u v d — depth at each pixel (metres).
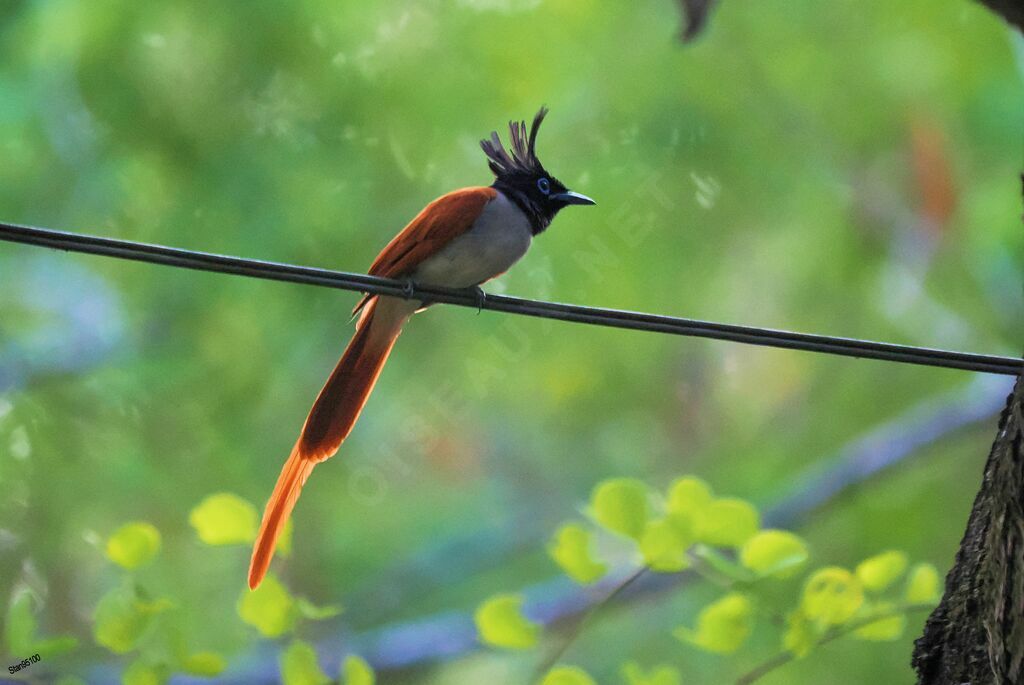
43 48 12.85
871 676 13.33
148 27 12.90
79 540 13.67
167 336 13.94
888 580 7.48
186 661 7.30
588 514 7.51
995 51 14.53
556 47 13.92
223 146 13.34
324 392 8.47
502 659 14.35
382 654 13.85
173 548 13.72
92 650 12.45
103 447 13.82
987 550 5.83
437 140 13.71
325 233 13.52
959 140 15.17
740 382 16.27
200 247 13.38
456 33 13.66
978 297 15.90
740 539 7.33
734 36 14.76
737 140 14.84
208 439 13.90
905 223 15.40
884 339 15.98
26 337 13.92
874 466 14.72
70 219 13.59
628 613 14.69
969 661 5.86
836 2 14.84
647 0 14.35
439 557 15.17
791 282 15.70
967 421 14.84
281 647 8.15
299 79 13.38
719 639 7.41
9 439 13.69
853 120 15.20
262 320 13.89
